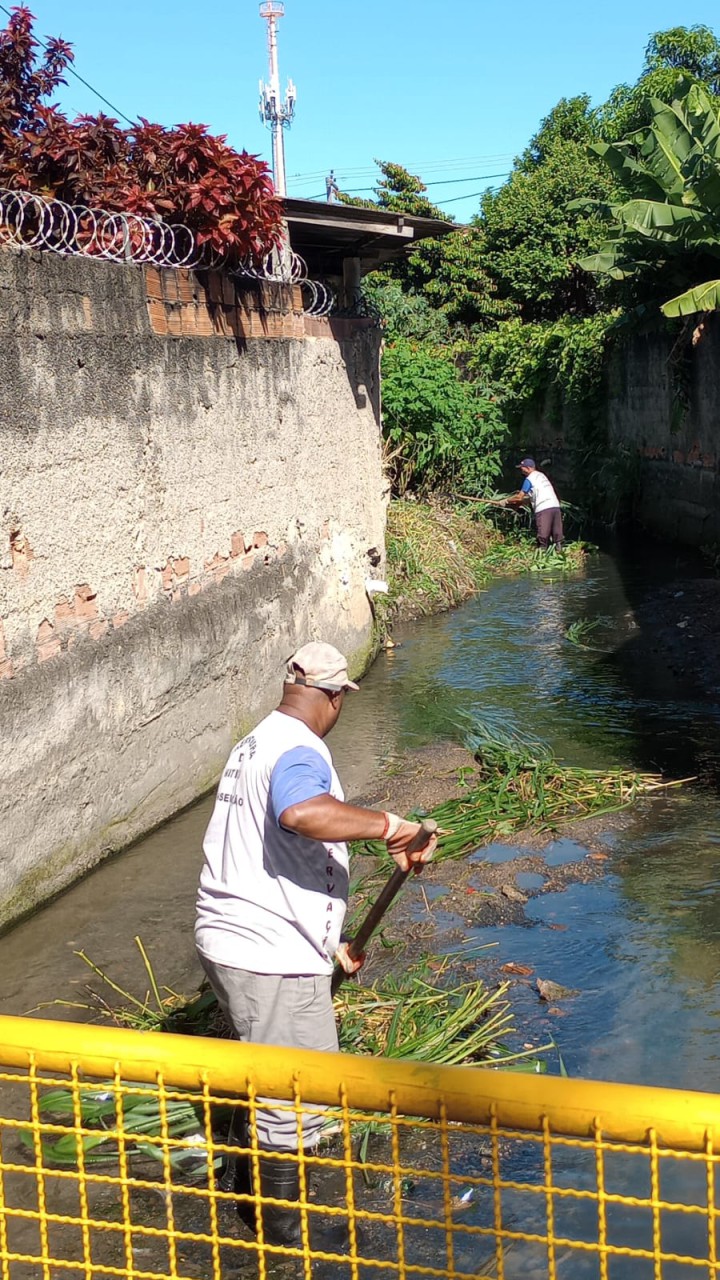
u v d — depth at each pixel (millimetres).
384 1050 4395
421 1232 3506
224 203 7520
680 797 7363
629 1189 3693
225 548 8070
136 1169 3824
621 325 18312
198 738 7527
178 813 7270
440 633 12734
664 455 18359
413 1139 4004
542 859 6480
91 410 6242
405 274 31203
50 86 8164
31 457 5680
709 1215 1861
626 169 16281
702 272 16562
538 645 11938
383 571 12031
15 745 5484
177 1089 2645
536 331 24750
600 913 5773
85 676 6117
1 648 5469
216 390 7816
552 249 30250
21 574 5625
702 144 14422
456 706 9680
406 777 7879
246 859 3494
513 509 18031
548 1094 1938
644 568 16141
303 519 9531
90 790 6215
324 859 3543
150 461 6941
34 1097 2227
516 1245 3434
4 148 7598
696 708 9359
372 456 11562
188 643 7312
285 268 9195
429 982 5121
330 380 10148
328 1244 3467
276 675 8852
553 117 33656
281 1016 3484
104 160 7887
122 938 5516
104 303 6371
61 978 5121
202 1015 4676
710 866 6270
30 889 5684
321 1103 2080
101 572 6406
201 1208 3629
